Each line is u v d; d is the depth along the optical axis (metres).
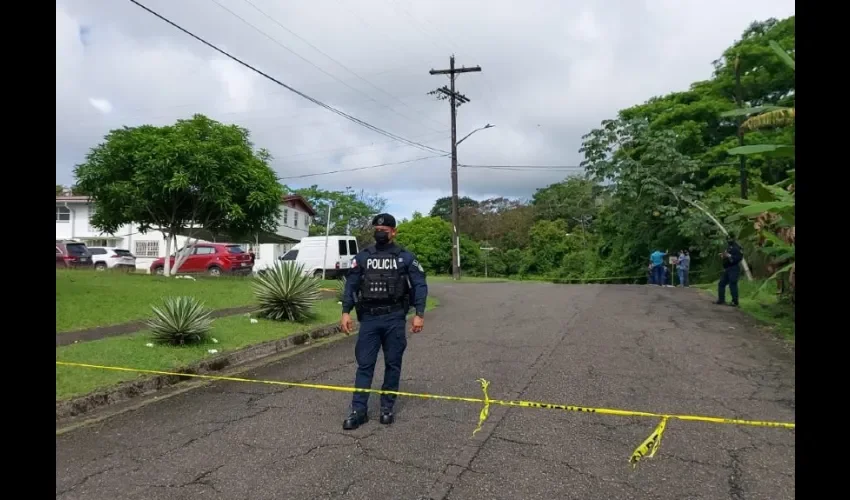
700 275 26.53
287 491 4.09
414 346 9.42
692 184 27.14
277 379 7.35
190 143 18.95
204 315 8.91
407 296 5.68
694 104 29.61
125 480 4.30
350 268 5.73
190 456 4.76
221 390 6.82
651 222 28.42
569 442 4.99
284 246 42.75
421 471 4.41
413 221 45.72
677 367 7.73
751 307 13.83
